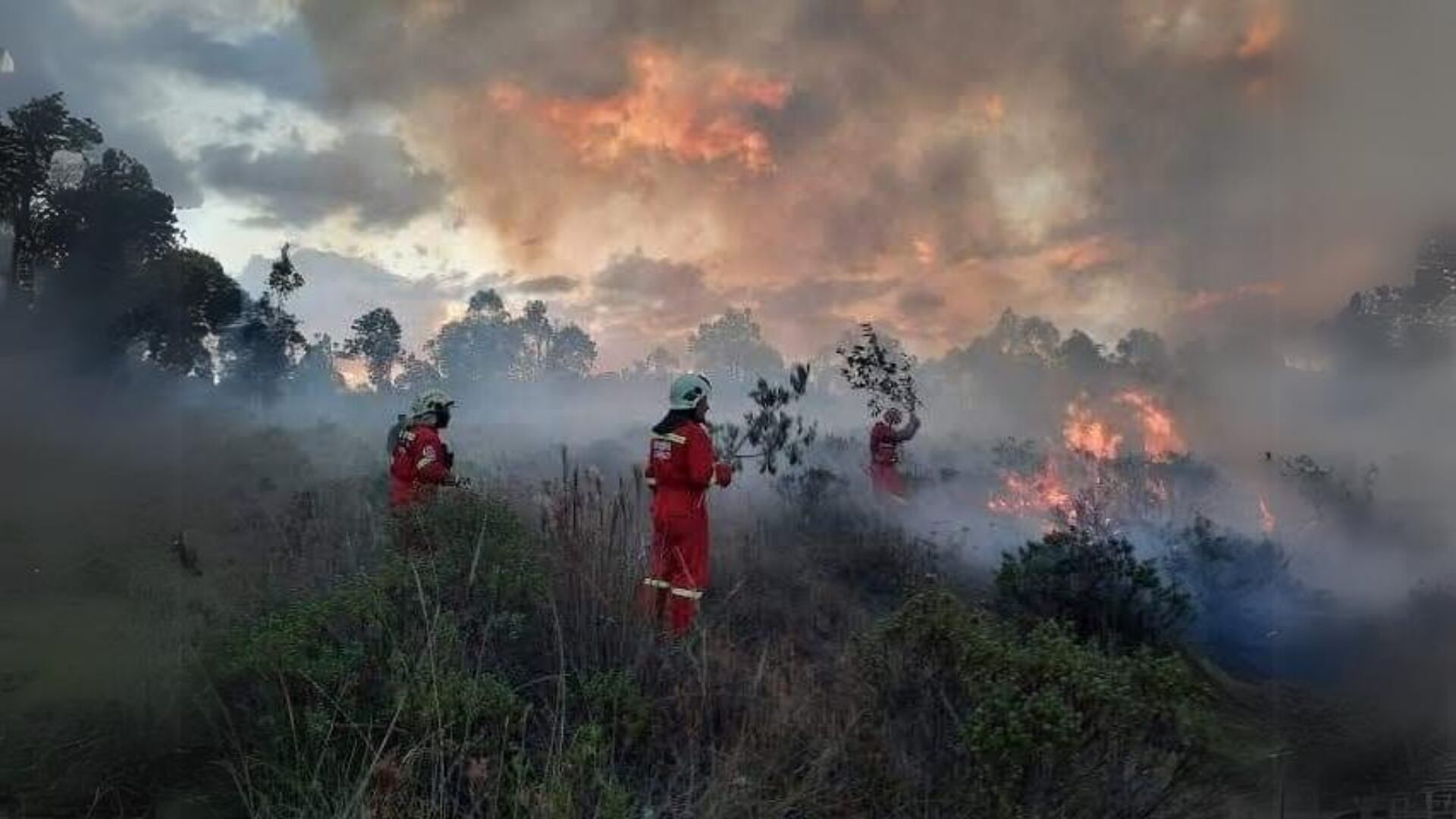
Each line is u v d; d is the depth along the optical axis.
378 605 4.63
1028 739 3.18
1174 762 3.54
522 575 5.17
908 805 3.62
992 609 7.54
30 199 31.31
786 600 7.23
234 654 4.62
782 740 4.08
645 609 5.45
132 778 4.07
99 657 5.38
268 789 3.91
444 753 3.82
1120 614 7.02
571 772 3.72
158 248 33.34
